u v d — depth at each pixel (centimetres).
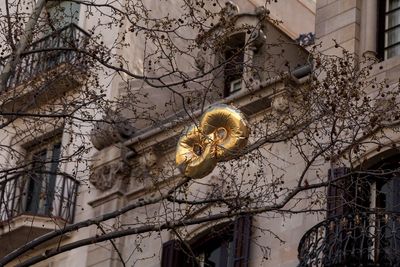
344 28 3034
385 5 3045
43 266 3231
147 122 3278
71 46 2703
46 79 2748
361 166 2616
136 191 3162
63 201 3212
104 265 3112
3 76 2520
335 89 2580
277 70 2992
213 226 2884
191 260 3003
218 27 2834
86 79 2892
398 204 2642
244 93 2958
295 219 2848
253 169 2948
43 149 3362
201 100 2966
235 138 2367
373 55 2964
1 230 3212
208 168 2372
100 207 3191
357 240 2605
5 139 3403
